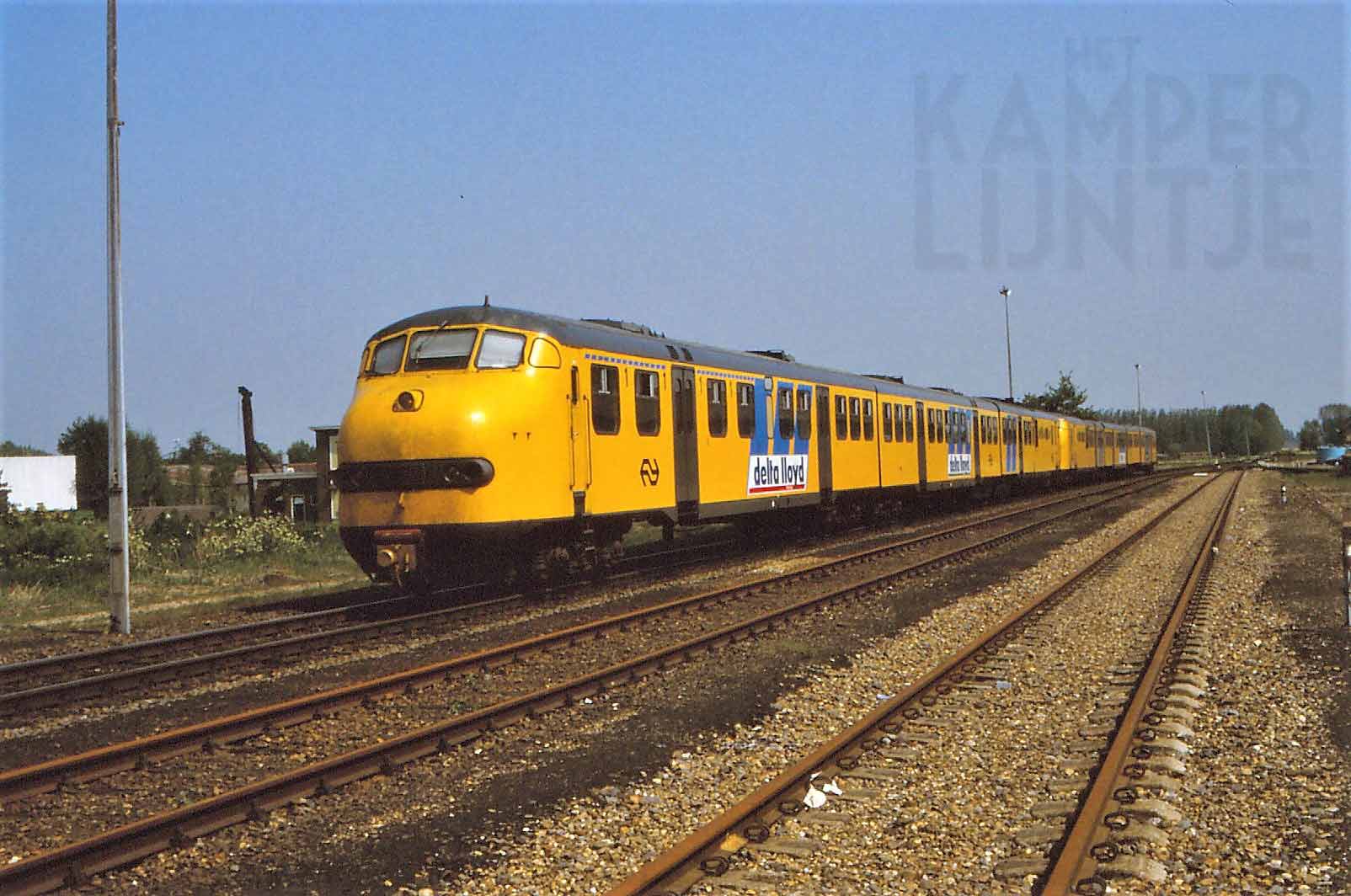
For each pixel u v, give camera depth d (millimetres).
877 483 27266
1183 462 141750
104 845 5723
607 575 18078
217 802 6320
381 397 14680
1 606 17562
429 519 14109
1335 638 11664
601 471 15938
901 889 5379
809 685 10297
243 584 20484
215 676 11094
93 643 13977
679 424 18203
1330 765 7234
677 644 11594
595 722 8969
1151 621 13250
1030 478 45156
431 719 9023
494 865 5867
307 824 6477
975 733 8328
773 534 24938
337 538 26953
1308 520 28188
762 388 21281
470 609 14555
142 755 7703
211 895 5500
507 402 14367
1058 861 5449
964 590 16531
